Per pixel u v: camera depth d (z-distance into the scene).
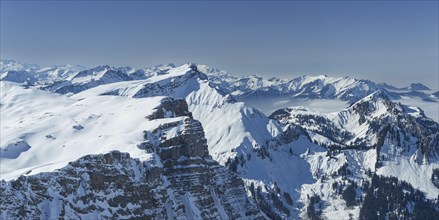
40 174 154.88
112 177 169.38
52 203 151.75
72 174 161.00
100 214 160.50
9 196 145.00
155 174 186.88
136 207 172.00
